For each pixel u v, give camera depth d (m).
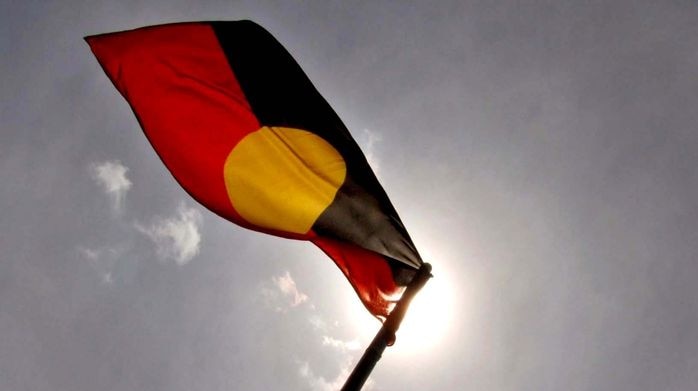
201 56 8.37
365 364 6.33
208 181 7.77
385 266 7.64
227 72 8.37
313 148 8.02
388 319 6.73
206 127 7.93
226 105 8.10
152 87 8.02
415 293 7.05
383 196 7.82
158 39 8.32
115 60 8.03
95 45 8.06
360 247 7.52
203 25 8.64
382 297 7.51
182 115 7.95
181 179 7.76
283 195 7.67
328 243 7.66
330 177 7.79
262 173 7.77
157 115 7.91
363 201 7.68
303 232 7.64
